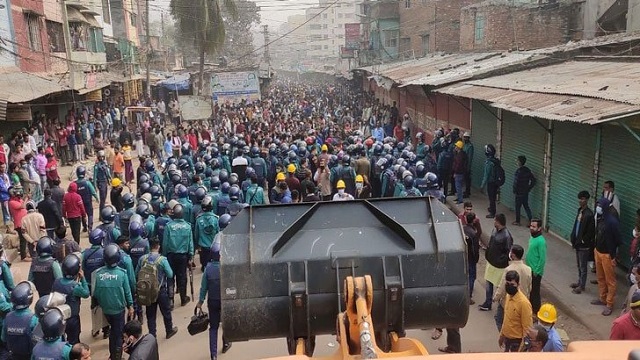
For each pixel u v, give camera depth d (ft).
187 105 107.76
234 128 100.63
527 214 48.52
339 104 149.07
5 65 75.61
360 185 46.88
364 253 13.52
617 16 77.77
